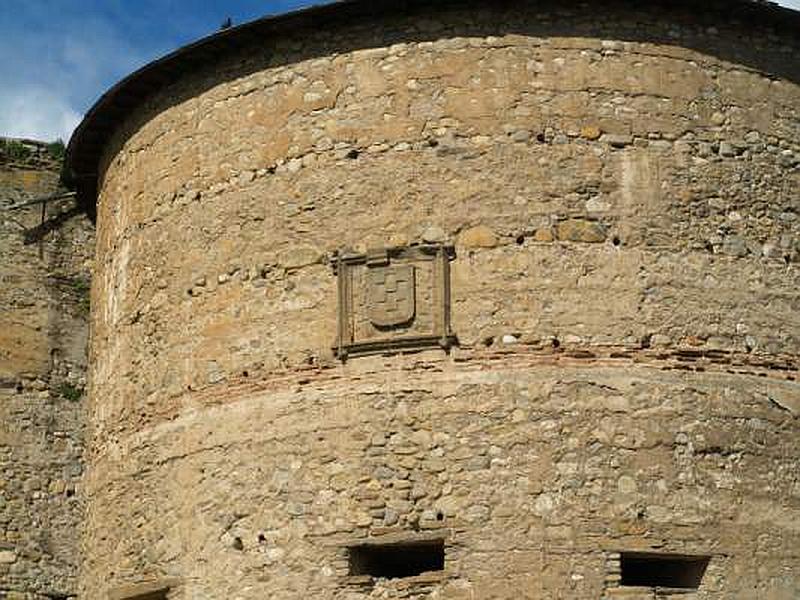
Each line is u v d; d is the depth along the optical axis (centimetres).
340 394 2256
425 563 2233
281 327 2327
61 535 2962
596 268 2256
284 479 2258
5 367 3009
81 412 3041
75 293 3095
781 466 2248
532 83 2325
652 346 2239
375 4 2353
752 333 2289
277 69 2430
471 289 2250
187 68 2525
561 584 2127
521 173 2289
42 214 3108
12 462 2969
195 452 2358
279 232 2366
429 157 2309
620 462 2181
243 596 2244
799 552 2220
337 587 2186
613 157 2303
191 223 2467
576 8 2356
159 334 2473
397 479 2202
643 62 2350
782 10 2405
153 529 2395
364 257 2295
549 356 2219
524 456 2180
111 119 2680
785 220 2366
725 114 2367
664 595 2141
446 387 2217
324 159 2359
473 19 2350
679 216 2298
